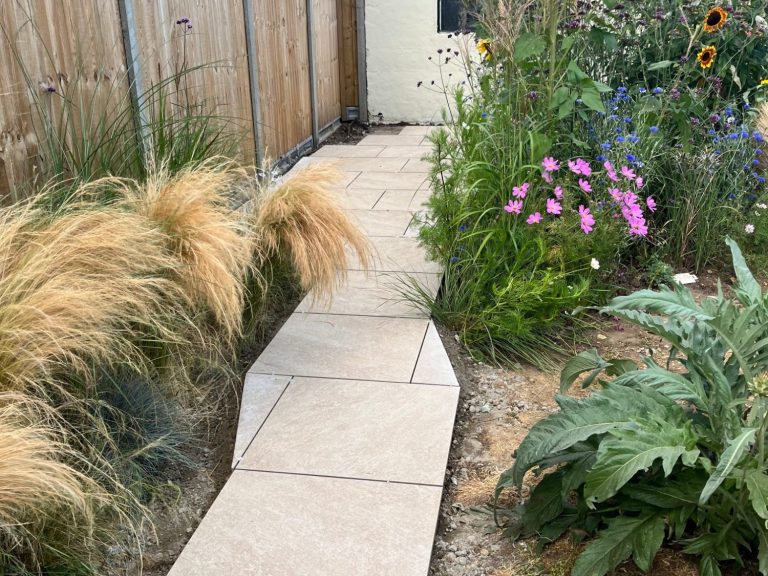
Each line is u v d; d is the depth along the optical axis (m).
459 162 4.29
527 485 2.60
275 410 3.00
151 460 2.61
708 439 2.16
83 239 2.45
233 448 2.84
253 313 3.43
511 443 2.88
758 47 5.17
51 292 2.20
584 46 4.77
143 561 2.29
